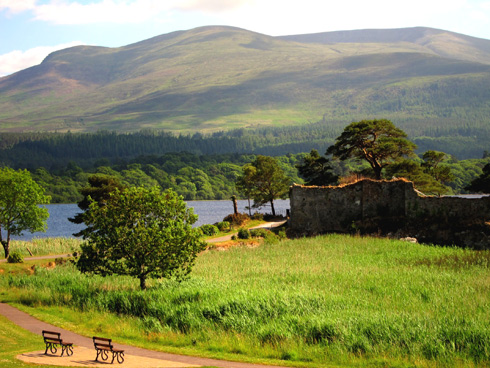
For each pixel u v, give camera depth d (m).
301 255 55.84
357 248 59.03
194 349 28.09
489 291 37.66
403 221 68.00
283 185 98.12
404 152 85.69
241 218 85.94
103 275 41.59
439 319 30.50
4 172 60.84
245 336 29.67
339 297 36.16
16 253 54.44
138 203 42.50
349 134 85.12
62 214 195.75
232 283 42.00
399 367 24.94
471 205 64.38
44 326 32.28
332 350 27.22
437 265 48.34
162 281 44.56
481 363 25.12
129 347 28.30
